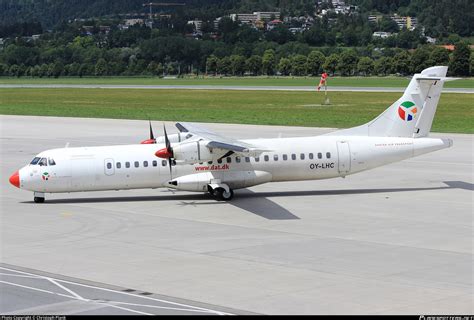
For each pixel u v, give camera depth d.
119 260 54.50
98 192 87.38
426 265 52.41
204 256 55.41
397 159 84.94
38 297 45.41
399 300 44.31
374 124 86.00
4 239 62.06
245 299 44.66
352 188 87.94
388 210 73.88
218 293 46.00
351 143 84.31
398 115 85.81
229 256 55.31
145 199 81.94
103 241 61.00
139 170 80.06
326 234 62.81
